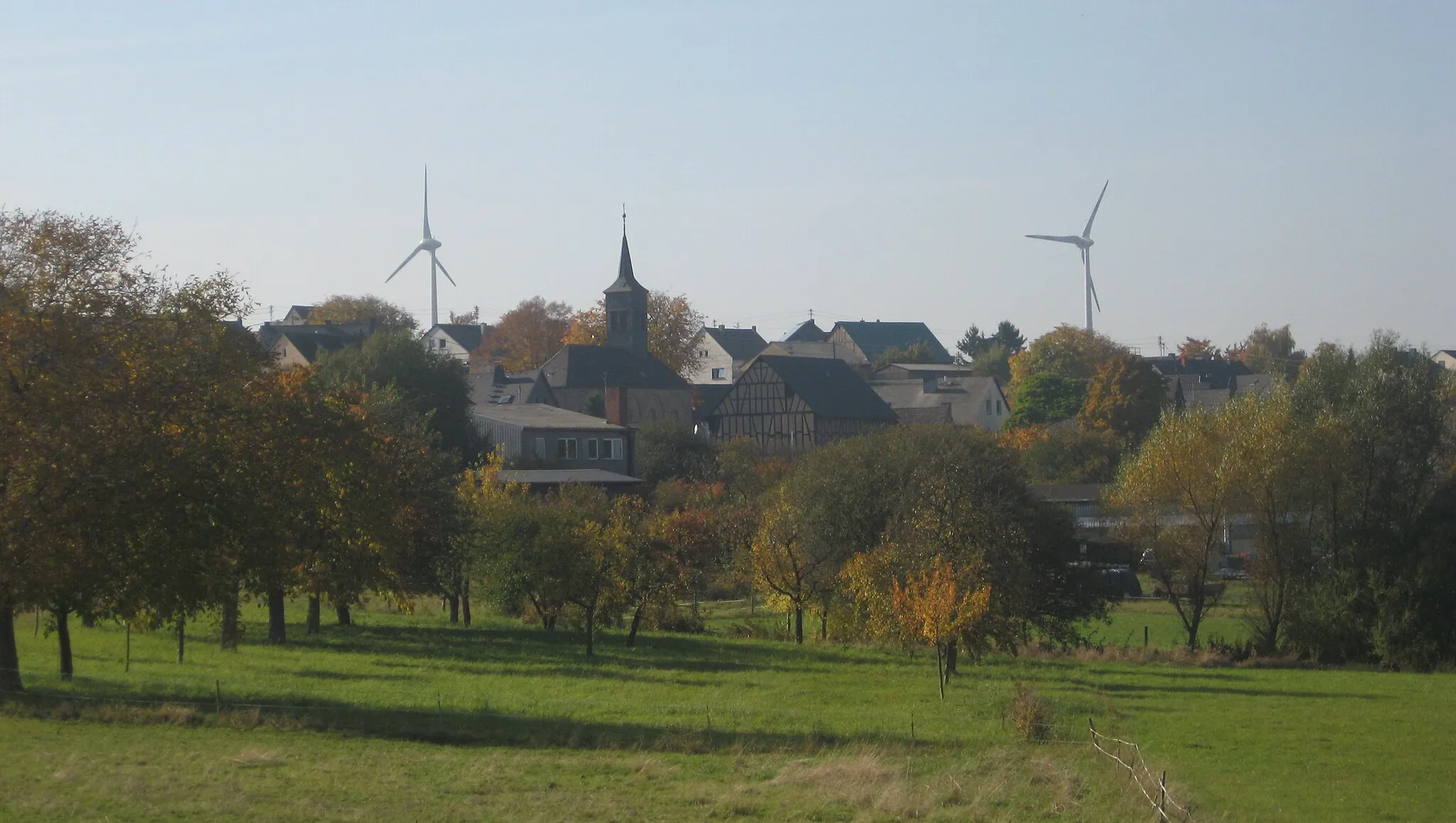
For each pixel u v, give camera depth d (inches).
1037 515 3420.3
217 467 1856.5
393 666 2495.1
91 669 2293.3
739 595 4845.0
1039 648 3324.3
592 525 3016.7
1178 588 3917.3
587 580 2913.4
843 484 3518.7
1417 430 3503.9
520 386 7470.5
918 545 2738.7
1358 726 2149.4
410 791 1307.8
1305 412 3740.2
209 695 1907.0
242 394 1984.5
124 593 1812.3
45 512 1679.4
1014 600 2866.6
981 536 2878.9
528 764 1486.2
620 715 1924.2
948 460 3405.5
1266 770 1765.5
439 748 1588.3
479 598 3718.0
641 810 1272.1
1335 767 1800.0
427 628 3314.5
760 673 2564.0
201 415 1843.0
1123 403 7524.6
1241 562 4761.3
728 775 1465.3
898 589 2340.1
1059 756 1653.5
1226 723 2150.6
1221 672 2994.6
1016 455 3971.5
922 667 2758.4
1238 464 3474.4
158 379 1809.8
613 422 6451.8
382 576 2792.8
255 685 2121.1
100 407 1731.1
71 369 1744.6
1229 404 3705.7
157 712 1686.8
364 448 2262.6
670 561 3262.8
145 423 1765.5
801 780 1428.4
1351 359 3848.4
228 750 1485.0
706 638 3371.1
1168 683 2696.9
